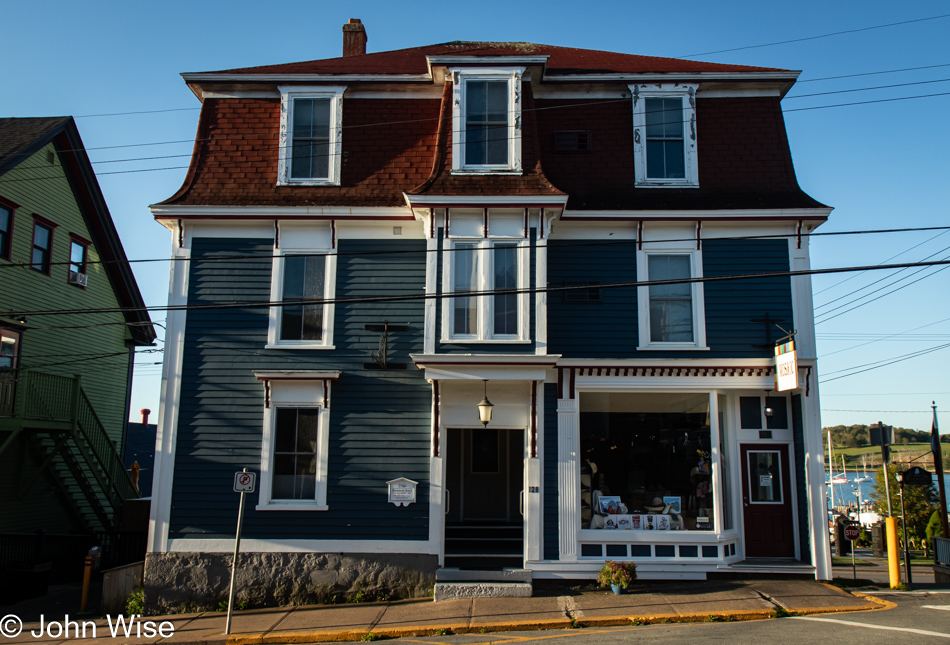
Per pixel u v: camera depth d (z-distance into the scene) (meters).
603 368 13.34
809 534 13.13
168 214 13.70
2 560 16.83
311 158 14.59
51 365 19.58
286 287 13.84
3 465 17.95
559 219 13.77
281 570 12.91
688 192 14.28
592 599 11.98
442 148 13.87
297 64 15.93
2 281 17.89
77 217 21.45
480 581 12.60
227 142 14.74
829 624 10.23
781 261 13.75
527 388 13.41
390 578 12.87
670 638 9.66
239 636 11.02
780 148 14.62
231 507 13.11
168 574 12.91
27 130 19.88
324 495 13.09
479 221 13.43
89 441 19.70
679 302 13.80
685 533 13.08
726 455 13.78
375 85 14.84
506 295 13.30
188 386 13.48
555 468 13.22
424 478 13.16
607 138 14.73
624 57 17.11
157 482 13.15
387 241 13.97
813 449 13.18
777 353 12.95
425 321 13.15
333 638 10.84
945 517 16.92
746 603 11.48
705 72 14.66
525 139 13.85
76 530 20.58
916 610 11.22
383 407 13.40
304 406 13.49
